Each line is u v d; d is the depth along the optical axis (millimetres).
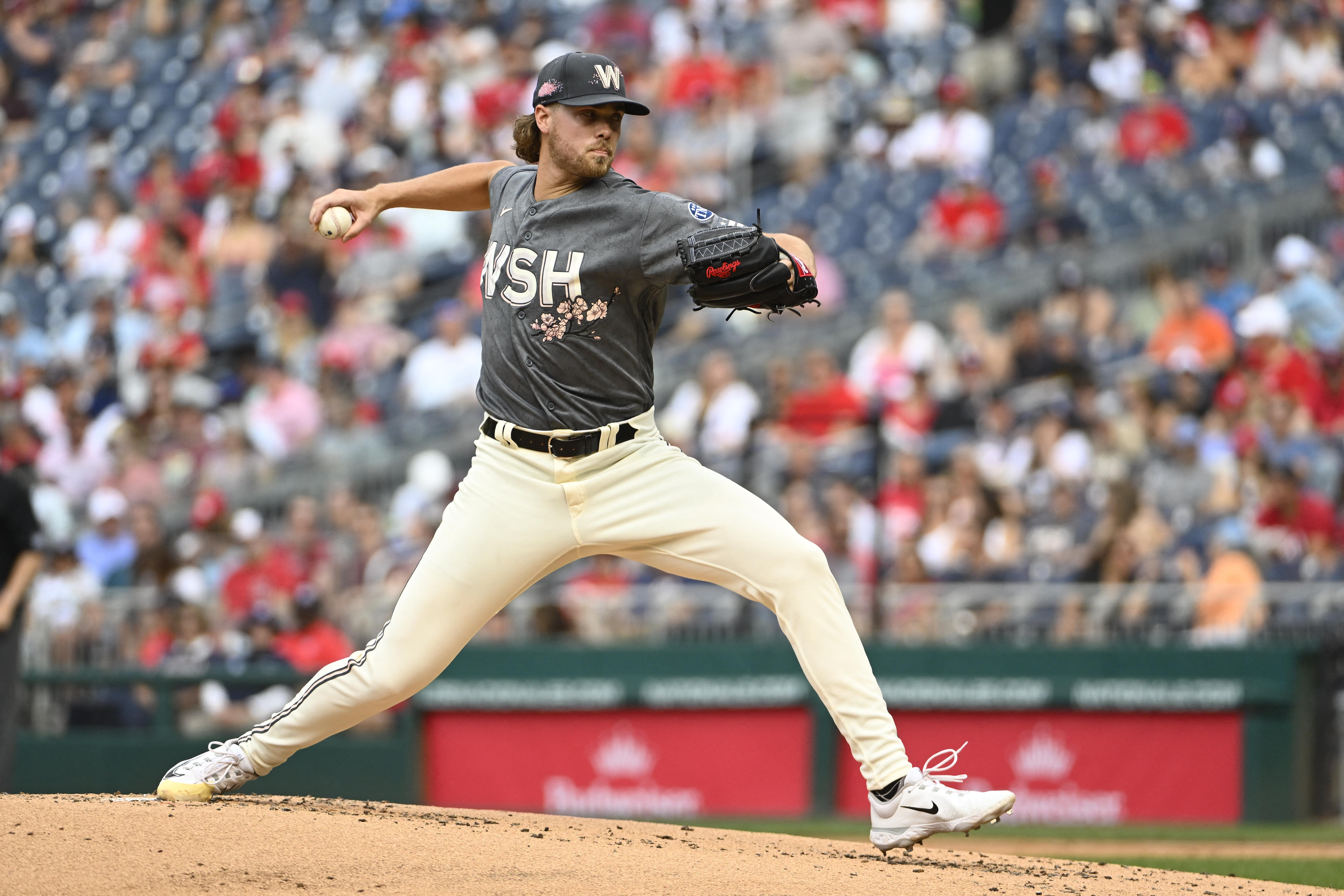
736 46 59750
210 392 52219
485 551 14484
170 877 12227
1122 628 35250
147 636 39000
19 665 23578
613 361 14102
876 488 36438
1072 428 42094
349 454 48500
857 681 14469
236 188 57969
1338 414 45469
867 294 51844
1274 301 46750
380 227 55750
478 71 60281
